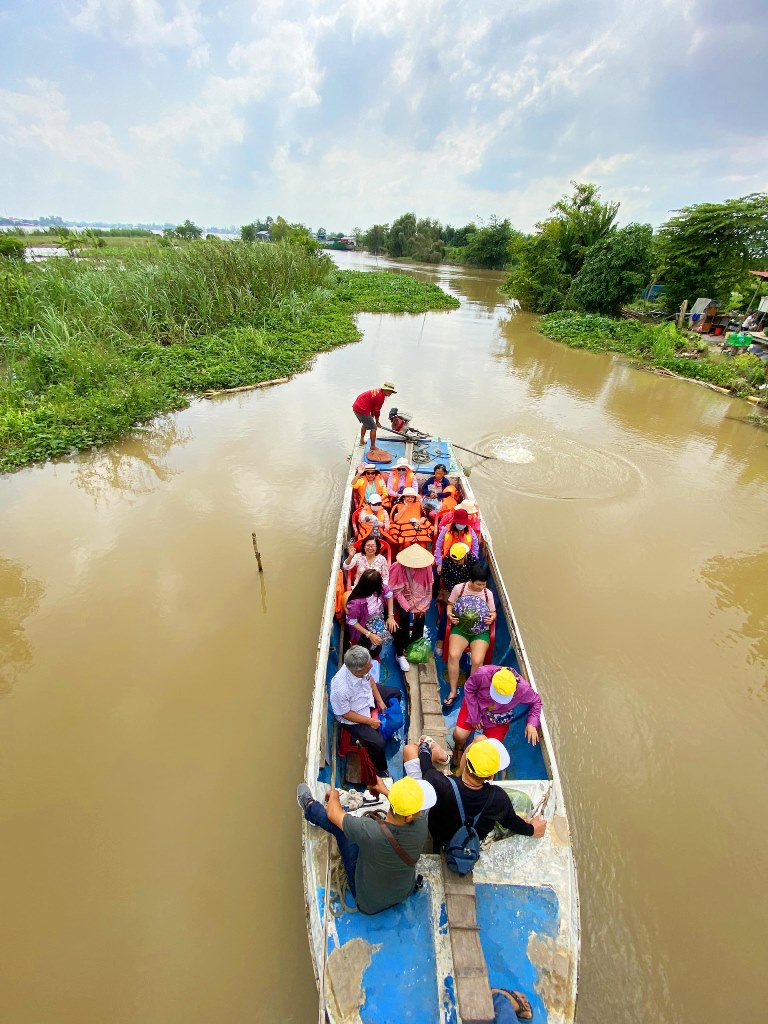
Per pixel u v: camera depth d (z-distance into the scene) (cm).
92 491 878
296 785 445
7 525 779
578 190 2944
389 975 275
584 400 1445
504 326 2520
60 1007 320
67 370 1237
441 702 475
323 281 2800
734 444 1198
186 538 757
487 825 311
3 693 520
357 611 471
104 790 437
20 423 1016
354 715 392
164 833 408
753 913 373
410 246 7469
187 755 465
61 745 472
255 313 1917
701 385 1608
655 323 2394
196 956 343
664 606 668
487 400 1397
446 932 289
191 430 1118
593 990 332
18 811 421
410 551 507
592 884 384
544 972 279
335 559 573
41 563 699
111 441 1045
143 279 1683
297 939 351
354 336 1983
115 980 332
